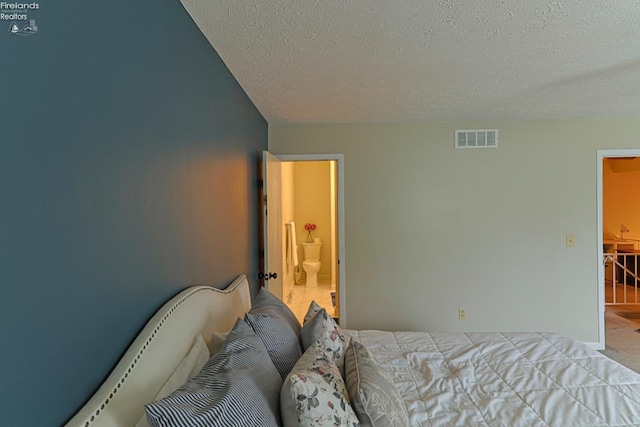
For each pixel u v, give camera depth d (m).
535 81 2.43
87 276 0.83
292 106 2.98
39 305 0.69
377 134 3.60
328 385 1.03
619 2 1.47
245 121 2.59
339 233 3.64
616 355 3.30
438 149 3.58
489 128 3.55
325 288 6.24
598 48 1.92
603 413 1.33
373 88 2.54
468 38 1.79
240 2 1.43
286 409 0.96
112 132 0.94
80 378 0.80
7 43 0.62
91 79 0.85
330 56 1.99
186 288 1.42
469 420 1.32
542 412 1.35
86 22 0.83
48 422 0.71
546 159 3.54
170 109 1.31
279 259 3.49
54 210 0.72
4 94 0.62
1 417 0.60
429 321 3.62
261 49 1.87
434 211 3.60
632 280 6.07
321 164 6.93
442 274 3.61
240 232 2.40
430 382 1.61
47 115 0.71
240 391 0.90
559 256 3.55
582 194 3.52
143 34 1.11
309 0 1.44
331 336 1.60
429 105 3.00
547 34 1.75
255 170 2.97
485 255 3.59
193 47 1.56
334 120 3.48
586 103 2.97
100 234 0.88
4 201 0.61
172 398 0.80
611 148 3.48
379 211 3.62
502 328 3.59
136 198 1.05
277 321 1.51
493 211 3.58
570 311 3.54
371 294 3.63
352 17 1.58
